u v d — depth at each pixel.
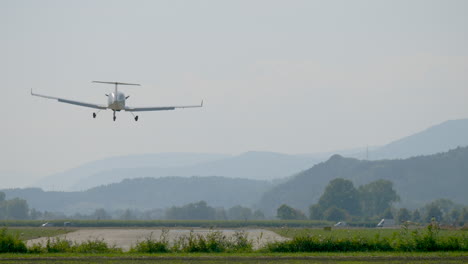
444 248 131.12
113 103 166.62
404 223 144.50
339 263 109.44
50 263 111.62
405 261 111.69
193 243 135.75
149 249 134.50
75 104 168.88
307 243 133.62
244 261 114.12
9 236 136.88
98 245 137.62
